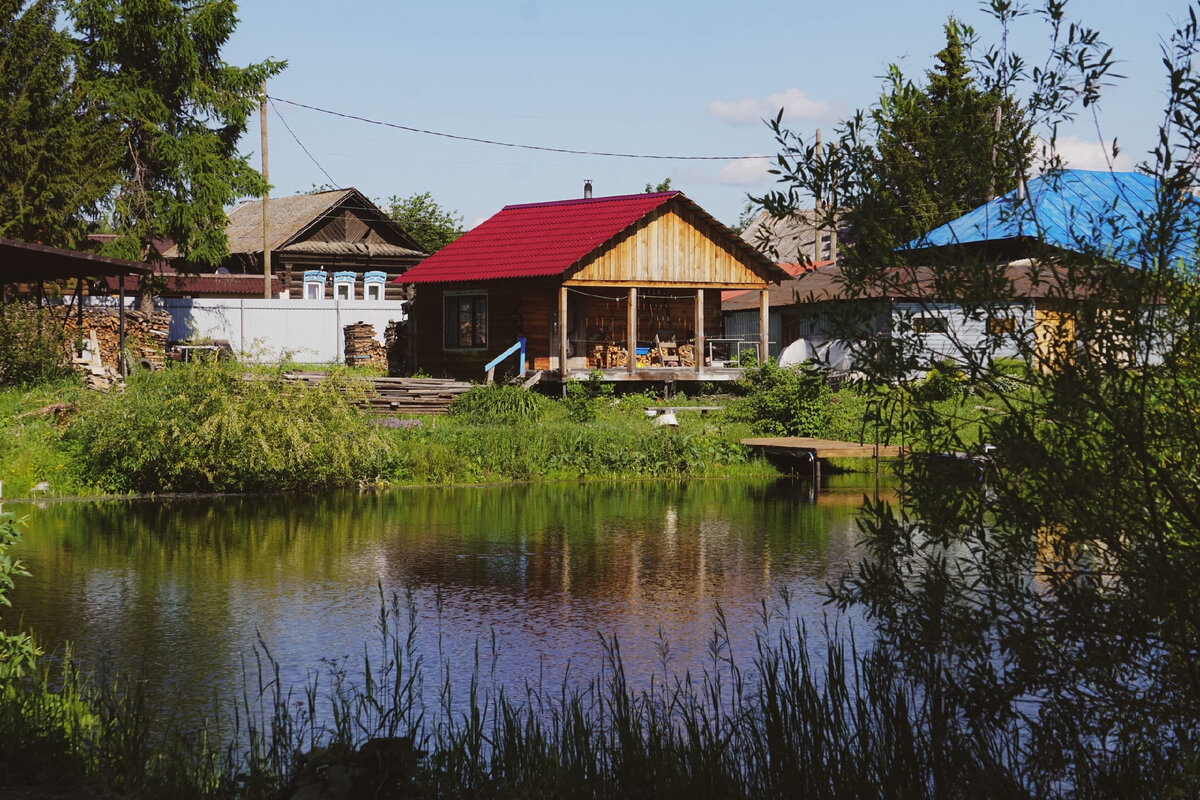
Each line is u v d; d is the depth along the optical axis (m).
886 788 6.18
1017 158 5.65
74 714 7.33
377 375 38.88
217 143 42.09
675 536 17.33
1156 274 5.48
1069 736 6.04
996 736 6.55
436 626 11.49
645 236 34.62
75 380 27.92
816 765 6.45
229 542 16.47
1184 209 5.39
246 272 58.91
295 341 47.31
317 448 22.64
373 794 5.92
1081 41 5.55
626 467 26.09
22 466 21.30
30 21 37.72
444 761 6.59
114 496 21.22
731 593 13.11
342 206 58.75
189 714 8.55
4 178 37.50
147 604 12.38
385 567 14.67
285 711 7.18
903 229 5.74
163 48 41.25
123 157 40.97
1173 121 5.25
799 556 15.55
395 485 23.69
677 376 34.66
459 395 31.06
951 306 5.76
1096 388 5.33
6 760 6.43
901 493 5.97
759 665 7.63
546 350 35.03
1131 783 5.88
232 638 10.91
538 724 7.20
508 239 37.12
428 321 37.91
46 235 38.38
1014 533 5.72
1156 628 5.54
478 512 19.91
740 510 20.33
